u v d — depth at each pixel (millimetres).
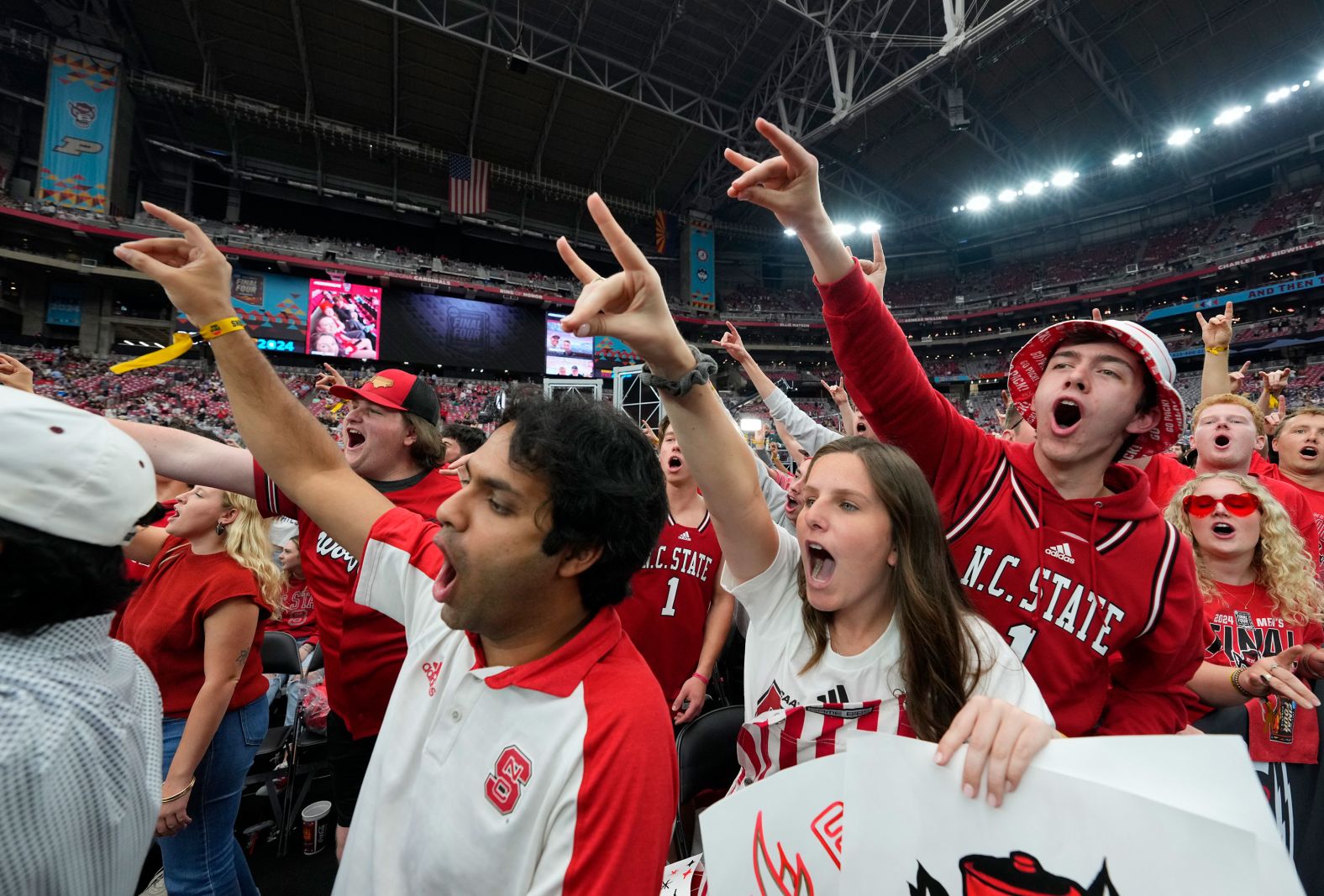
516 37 22828
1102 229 36562
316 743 3139
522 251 34906
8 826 764
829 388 4297
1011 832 797
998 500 1479
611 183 32344
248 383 1273
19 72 22141
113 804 924
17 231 21391
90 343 23641
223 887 2057
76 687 890
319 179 28516
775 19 22719
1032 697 1109
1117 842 744
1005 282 38438
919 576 1180
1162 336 33812
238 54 23016
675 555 2604
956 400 38281
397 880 999
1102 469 1436
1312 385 26797
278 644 3170
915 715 1094
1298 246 27453
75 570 890
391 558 1283
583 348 31359
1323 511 3107
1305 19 21875
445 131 27938
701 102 26938
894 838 853
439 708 1061
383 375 2326
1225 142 29859
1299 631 2068
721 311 38656
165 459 1829
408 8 21469
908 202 34719
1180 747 768
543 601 984
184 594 2020
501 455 951
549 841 855
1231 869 687
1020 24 19672
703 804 1957
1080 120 27812
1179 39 22984
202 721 1896
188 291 1207
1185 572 1373
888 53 22922
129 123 22531
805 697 1250
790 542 1459
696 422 1190
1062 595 1381
